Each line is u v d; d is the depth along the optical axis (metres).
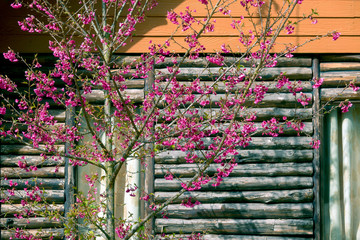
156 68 6.33
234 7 6.32
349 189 6.27
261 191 6.19
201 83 6.30
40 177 6.21
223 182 6.16
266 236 6.14
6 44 6.31
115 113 4.78
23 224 6.07
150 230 6.06
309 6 6.33
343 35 6.34
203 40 6.32
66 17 5.91
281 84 5.13
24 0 6.32
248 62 6.27
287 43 6.31
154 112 4.89
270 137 6.27
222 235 6.13
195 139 4.56
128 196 6.25
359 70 6.41
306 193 6.17
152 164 6.20
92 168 6.29
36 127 4.59
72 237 5.03
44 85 4.64
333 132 6.34
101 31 5.31
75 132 4.89
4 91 6.30
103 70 4.68
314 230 6.16
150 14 6.32
